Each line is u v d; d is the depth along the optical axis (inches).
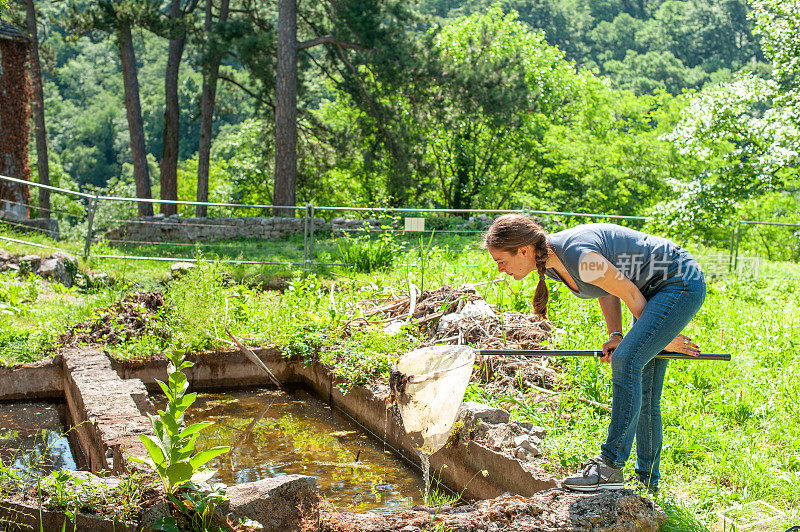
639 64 2049.7
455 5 2180.1
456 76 931.3
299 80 1034.7
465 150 1286.9
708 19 2289.6
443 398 155.6
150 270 467.5
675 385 229.3
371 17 902.4
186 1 1089.4
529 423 193.0
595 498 143.1
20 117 705.6
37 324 307.1
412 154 1021.2
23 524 130.6
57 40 2413.9
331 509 142.0
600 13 2458.2
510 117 985.5
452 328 284.4
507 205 1357.0
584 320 293.4
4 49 685.3
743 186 658.8
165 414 132.3
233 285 384.5
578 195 1323.8
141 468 142.9
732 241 523.2
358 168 1330.0
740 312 343.3
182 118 2178.9
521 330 276.5
